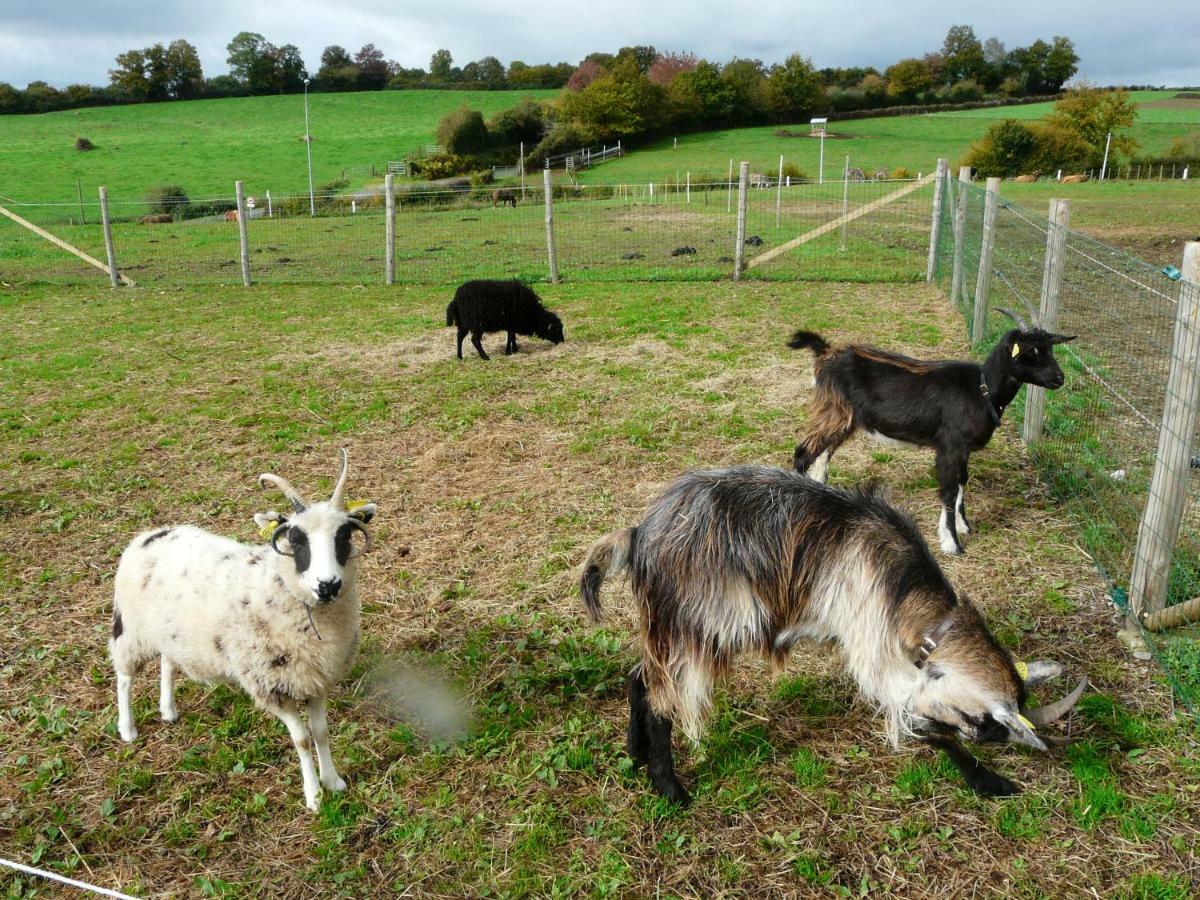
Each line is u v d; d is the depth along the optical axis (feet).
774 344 24.43
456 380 22.58
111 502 16.47
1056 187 79.25
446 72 268.21
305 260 45.27
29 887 9.01
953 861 8.92
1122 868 8.69
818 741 10.73
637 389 21.26
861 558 9.39
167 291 36.70
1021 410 18.24
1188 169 100.07
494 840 9.44
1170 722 10.57
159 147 144.15
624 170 121.29
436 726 11.19
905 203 60.64
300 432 19.38
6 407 21.35
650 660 9.77
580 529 15.08
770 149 139.13
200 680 10.87
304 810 9.95
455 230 56.90
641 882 8.82
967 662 9.04
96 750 10.96
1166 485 11.57
